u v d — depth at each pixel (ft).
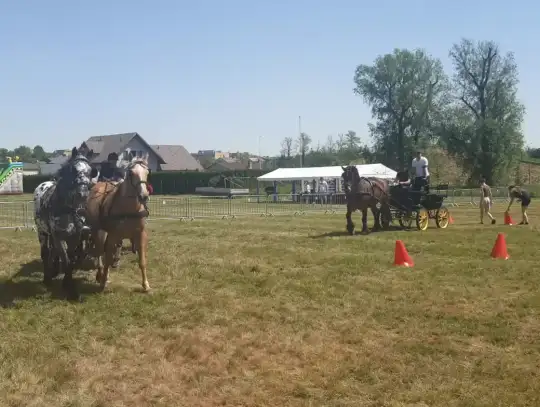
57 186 30.73
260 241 54.90
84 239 33.45
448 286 33.09
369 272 37.47
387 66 226.38
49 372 20.15
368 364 20.68
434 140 226.17
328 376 19.69
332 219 84.79
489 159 204.54
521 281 34.19
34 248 50.55
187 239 57.11
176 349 22.67
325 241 53.72
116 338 24.07
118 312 27.96
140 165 31.22
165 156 315.58
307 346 22.89
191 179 234.58
